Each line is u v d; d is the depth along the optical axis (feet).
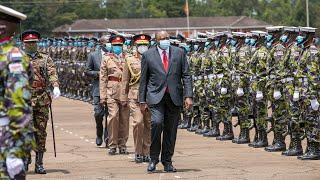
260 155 71.41
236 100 80.89
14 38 37.76
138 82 69.46
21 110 35.86
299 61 67.97
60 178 60.54
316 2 463.01
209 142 82.89
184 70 61.62
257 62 75.36
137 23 478.18
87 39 153.17
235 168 63.67
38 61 61.26
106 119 81.10
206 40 90.38
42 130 61.77
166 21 482.69
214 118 87.25
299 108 69.15
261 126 76.74
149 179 59.11
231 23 473.67
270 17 550.77
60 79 168.96
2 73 36.27
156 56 61.16
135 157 69.72
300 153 70.59
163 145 62.28
